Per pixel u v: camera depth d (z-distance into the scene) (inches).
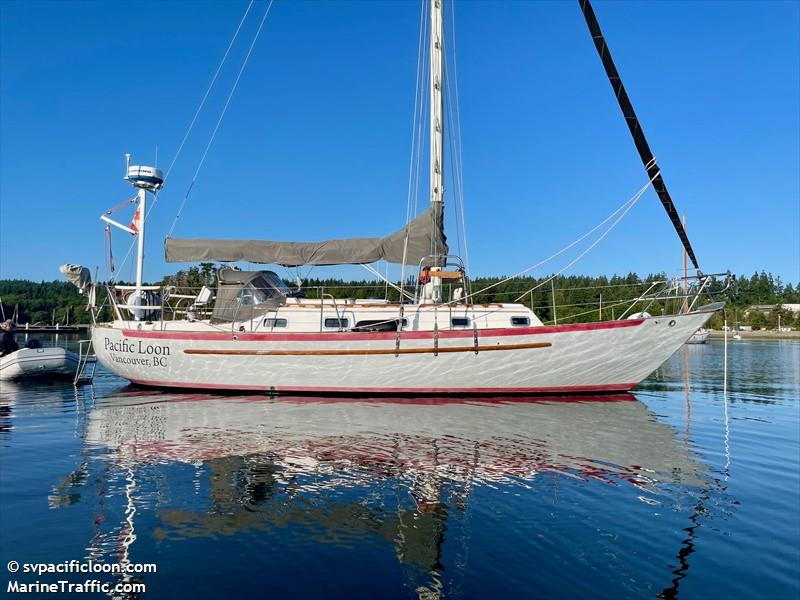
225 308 569.9
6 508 217.2
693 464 287.6
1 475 261.3
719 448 324.2
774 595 153.4
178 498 230.4
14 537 190.1
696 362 1106.1
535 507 221.1
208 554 178.2
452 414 430.0
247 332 535.2
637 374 516.1
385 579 162.2
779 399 538.3
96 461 287.6
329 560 174.4
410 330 518.0
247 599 150.6
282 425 384.8
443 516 211.6
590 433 363.3
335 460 291.0
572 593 154.3
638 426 389.4
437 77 576.7
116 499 228.8
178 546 184.1
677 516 211.9
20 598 149.9
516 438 345.7
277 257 564.7
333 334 515.2
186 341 551.2
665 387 649.0
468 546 184.9
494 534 194.2
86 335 2252.7
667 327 501.4
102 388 593.9
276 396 526.3
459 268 560.7
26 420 402.3
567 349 502.6
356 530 197.8
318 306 554.9
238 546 184.4
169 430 366.9
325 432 361.4
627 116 471.5
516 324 529.7
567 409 456.1
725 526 202.2
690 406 486.9
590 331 500.4
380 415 424.5
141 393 551.2
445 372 507.5
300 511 216.2
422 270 570.3
